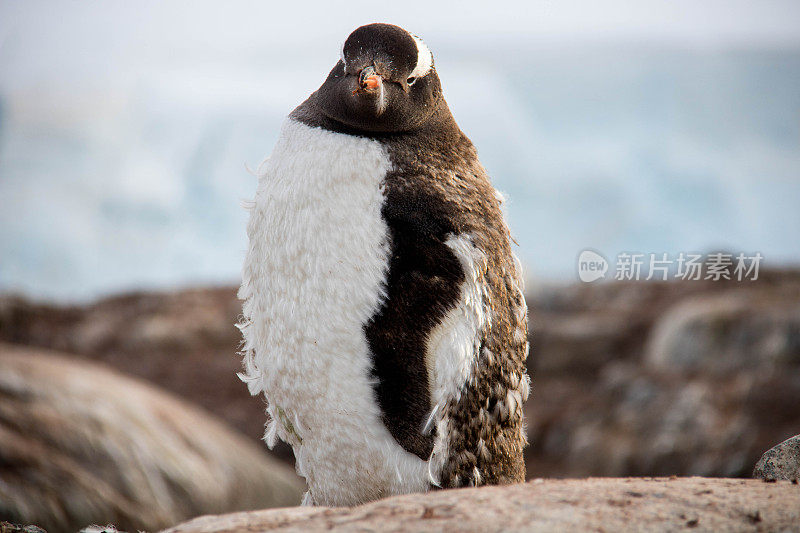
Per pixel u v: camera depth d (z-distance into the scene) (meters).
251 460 29.17
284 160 11.95
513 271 12.26
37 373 26.55
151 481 25.17
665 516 8.49
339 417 11.50
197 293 57.56
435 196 11.52
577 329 47.00
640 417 38.47
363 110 11.46
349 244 11.27
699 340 41.56
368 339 11.27
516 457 12.30
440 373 11.16
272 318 11.82
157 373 47.50
